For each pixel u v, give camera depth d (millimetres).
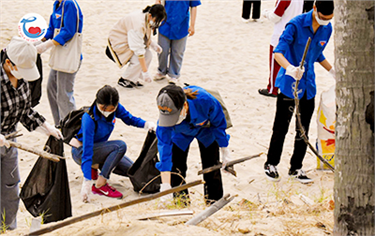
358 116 2719
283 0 7242
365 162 2762
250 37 11438
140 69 8430
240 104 8234
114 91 5031
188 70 9625
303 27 5137
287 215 3785
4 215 4410
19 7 12453
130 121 5398
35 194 4559
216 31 11758
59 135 4484
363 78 2664
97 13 12484
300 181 5820
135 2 13406
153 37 11414
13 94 3938
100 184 5461
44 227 3332
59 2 6496
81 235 3160
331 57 10359
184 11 8391
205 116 4277
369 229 2809
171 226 3246
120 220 3389
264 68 9828
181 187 3170
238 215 3713
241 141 6977
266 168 5934
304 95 5457
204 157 4699
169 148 4340
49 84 6820
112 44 8086
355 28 2611
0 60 3873
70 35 6344
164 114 3953
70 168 6133
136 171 5477
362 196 2791
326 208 3969
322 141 5840
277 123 5707
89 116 5164
